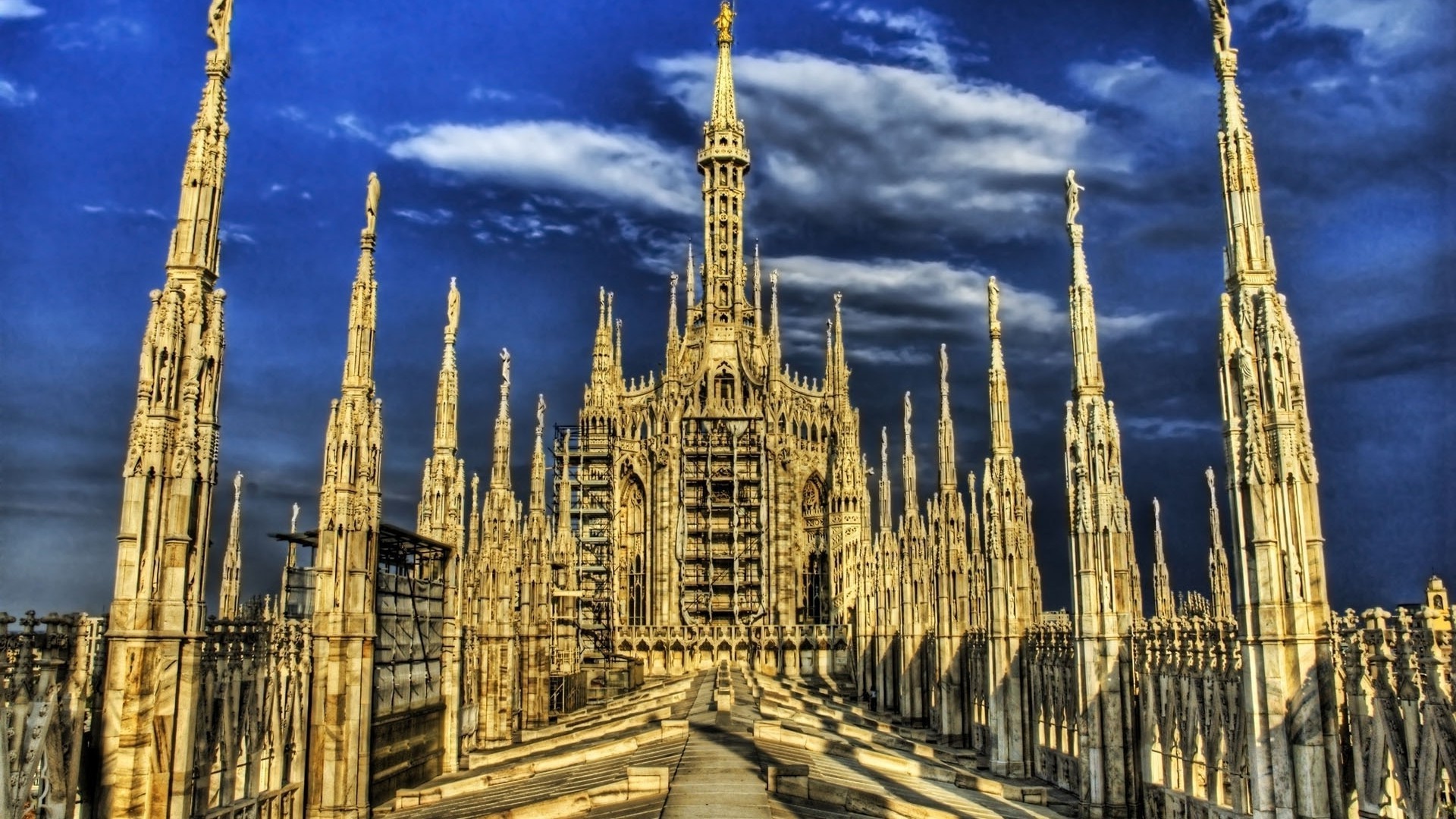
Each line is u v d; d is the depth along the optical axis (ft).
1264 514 86.74
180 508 81.46
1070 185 145.59
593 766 125.90
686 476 483.92
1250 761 86.99
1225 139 93.86
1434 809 71.46
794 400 508.94
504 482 213.66
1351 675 81.46
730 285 513.86
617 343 510.99
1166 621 123.34
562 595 321.52
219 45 87.56
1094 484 140.05
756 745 115.14
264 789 110.63
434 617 170.30
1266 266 90.63
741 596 476.54
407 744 152.15
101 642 90.38
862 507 434.30
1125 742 134.41
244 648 103.86
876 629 318.24
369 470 130.00
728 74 538.06
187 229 83.76
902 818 88.53
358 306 130.93
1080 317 143.84
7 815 67.31
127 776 77.77
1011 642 180.34
